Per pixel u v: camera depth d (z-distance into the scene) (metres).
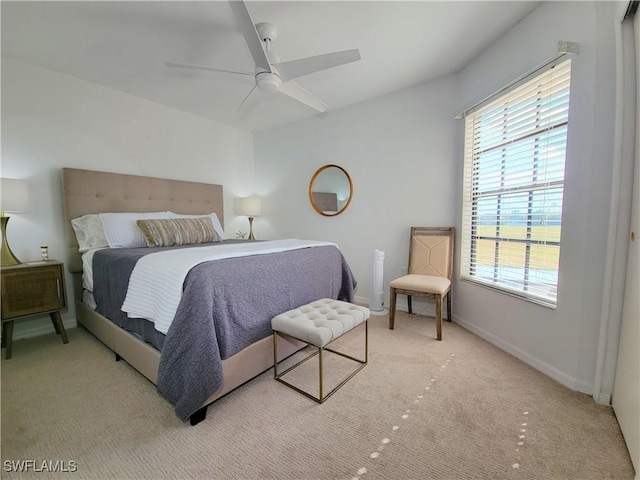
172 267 1.55
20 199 2.16
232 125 4.06
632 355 1.27
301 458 1.20
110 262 2.09
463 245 2.69
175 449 1.25
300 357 2.07
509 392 1.64
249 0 1.70
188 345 1.39
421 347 2.23
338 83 2.86
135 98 3.08
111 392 1.66
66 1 1.70
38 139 2.47
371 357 2.07
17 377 1.82
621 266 1.45
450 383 1.74
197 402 1.34
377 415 1.46
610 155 1.49
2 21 1.87
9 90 2.32
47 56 2.30
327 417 1.45
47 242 2.54
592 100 1.55
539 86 1.90
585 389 1.62
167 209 3.32
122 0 1.70
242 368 1.62
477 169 2.54
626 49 1.40
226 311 1.52
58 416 1.46
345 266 2.70
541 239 1.92
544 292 1.89
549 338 1.81
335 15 1.86
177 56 2.33
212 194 3.81
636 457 1.12
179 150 3.50
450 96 2.74
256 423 1.41
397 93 3.05
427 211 2.96
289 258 2.03
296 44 2.17
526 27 1.93
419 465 1.16
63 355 2.12
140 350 1.72
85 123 2.74
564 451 1.22
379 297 3.08
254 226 4.45
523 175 2.05
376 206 3.29
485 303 2.38
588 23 1.56
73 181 2.59
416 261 2.87
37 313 2.18
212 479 1.11
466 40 2.19
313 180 3.78
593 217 1.56
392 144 3.13
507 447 1.25
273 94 3.02
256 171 4.39
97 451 1.24
